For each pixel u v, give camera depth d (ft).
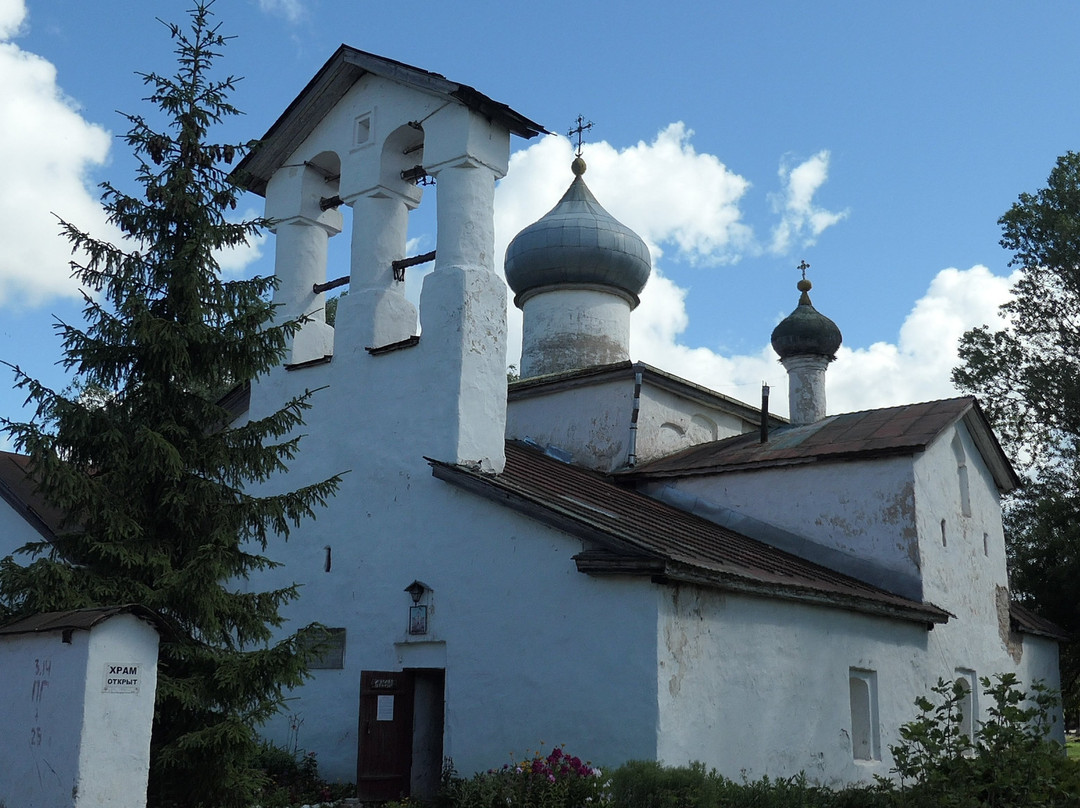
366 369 52.75
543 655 41.78
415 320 55.36
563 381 69.56
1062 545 82.58
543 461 60.08
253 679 33.91
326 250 59.26
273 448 37.29
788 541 59.88
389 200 55.72
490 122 53.11
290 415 37.60
